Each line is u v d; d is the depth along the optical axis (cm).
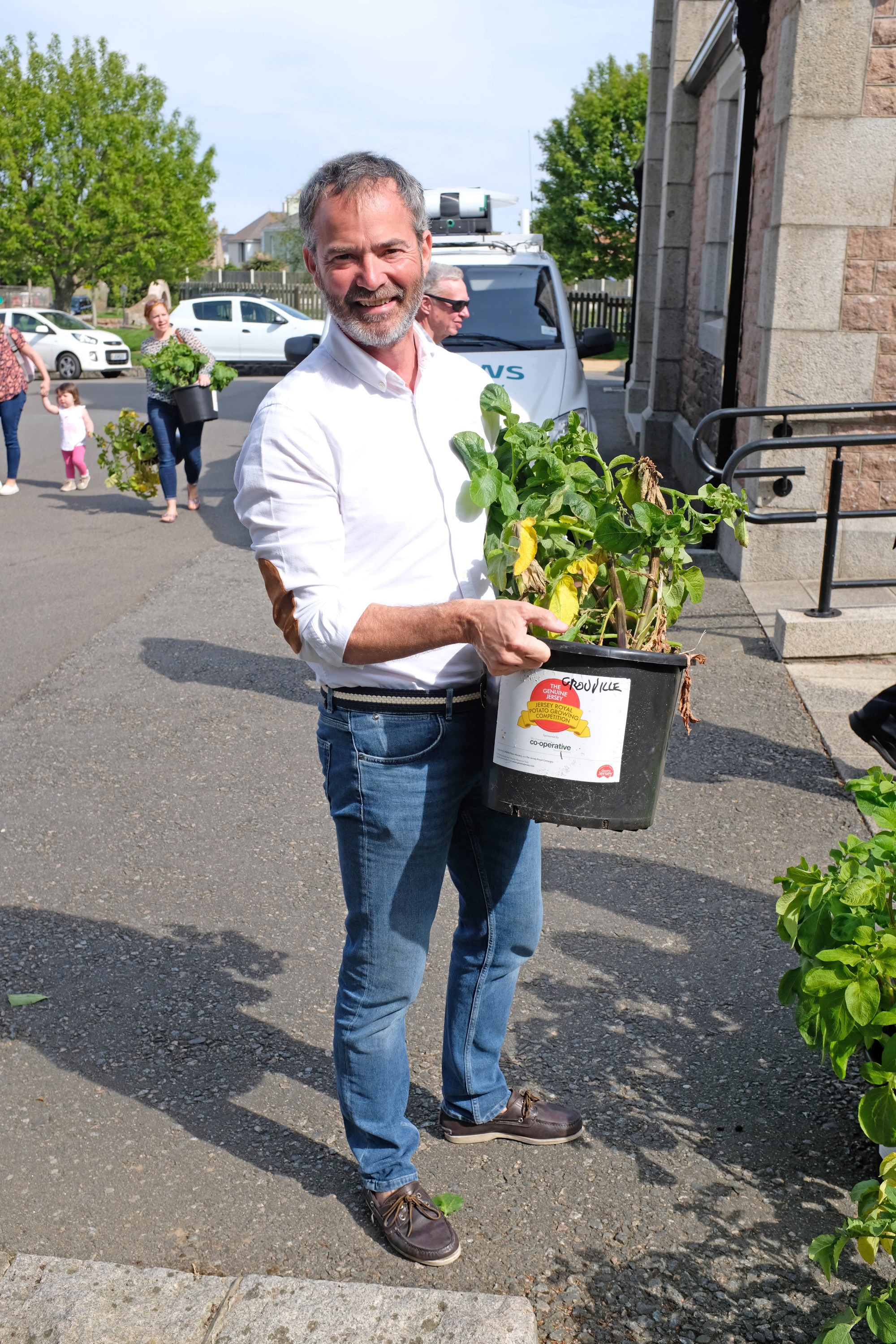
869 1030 219
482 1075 263
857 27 620
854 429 675
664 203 1166
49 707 558
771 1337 215
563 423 754
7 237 3469
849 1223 198
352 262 203
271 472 208
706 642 608
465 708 224
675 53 1138
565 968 337
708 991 325
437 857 229
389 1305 220
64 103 3347
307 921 368
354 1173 261
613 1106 279
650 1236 239
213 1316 220
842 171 642
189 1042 308
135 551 874
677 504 229
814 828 421
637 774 212
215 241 4322
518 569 212
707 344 988
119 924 367
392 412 214
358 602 206
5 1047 307
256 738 518
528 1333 213
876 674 563
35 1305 223
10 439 1108
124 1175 261
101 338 2392
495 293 872
